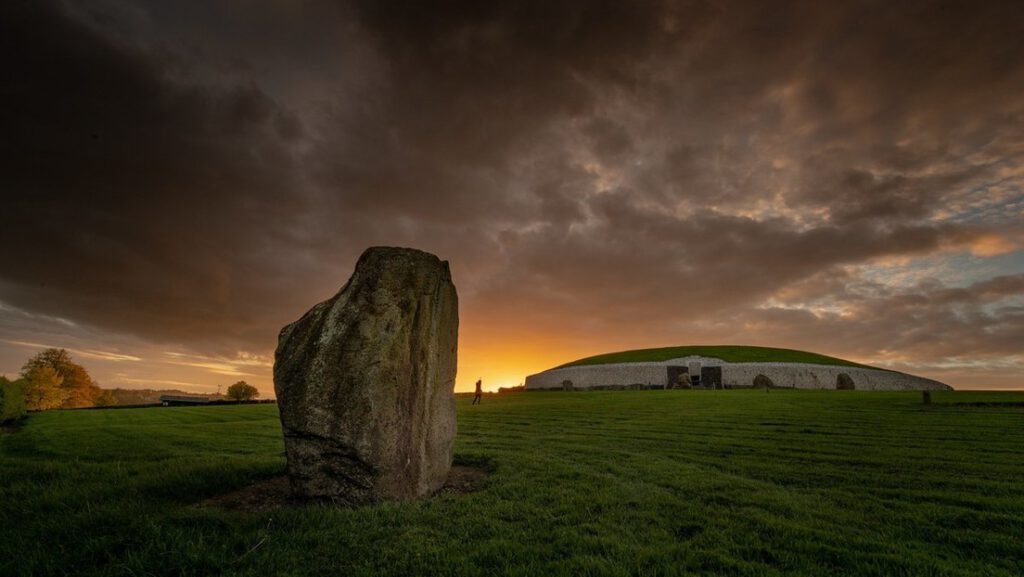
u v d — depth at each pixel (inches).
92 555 245.8
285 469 471.8
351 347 366.6
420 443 397.4
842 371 2824.8
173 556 240.2
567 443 698.2
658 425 900.0
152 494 374.0
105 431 895.1
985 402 1268.5
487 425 953.5
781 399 1483.8
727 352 3422.7
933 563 252.5
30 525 291.0
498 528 303.0
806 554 267.1
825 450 613.0
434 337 435.8
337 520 306.0
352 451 346.3
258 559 244.5
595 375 3203.7
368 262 419.8
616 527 304.3
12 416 1155.9
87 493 362.6
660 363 3080.7
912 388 2849.4
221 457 575.2
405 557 253.9
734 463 530.9
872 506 364.8
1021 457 559.2
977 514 342.0
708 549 268.8
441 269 464.8
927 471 486.6
